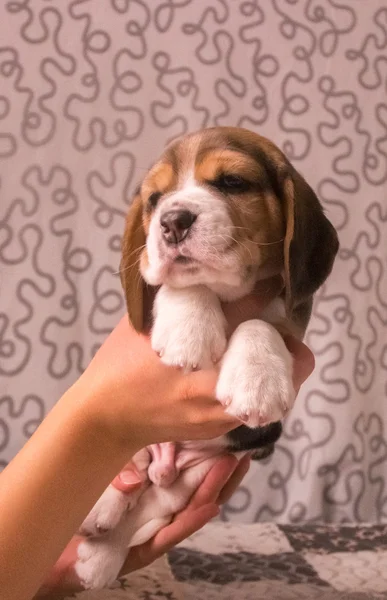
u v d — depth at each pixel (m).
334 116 0.87
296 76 0.87
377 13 0.89
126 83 0.83
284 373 0.44
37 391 0.80
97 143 0.83
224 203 0.50
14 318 0.80
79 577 0.55
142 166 0.83
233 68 0.85
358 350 0.85
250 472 0.82
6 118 0.81
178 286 0.49
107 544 0.55
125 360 0.47
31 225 0.81
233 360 0.45
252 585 0.61
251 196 0.52
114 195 0.83
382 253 0.87
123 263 0.54
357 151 0.87
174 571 0.63
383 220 0.87
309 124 0.86
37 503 0.46
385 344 0.87
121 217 0.82
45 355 0.81
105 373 0.47
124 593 0.58
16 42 0.82
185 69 0.85
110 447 0.47
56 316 0.81
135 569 0.57
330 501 0.83
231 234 0.49
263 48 0.86
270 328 0.47
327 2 0.88
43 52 0.82
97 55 0.83
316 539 0.72
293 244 0.51
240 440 0.55
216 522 0.78
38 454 0.47
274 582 0.61
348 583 0.62
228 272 0.49
